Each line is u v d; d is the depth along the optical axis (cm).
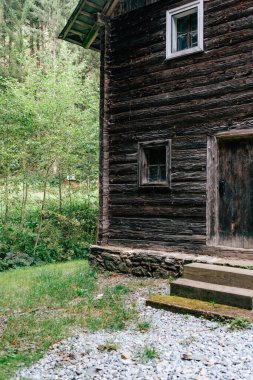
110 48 932
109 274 836
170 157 812
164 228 820
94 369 379
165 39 832
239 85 724
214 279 597
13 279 842
